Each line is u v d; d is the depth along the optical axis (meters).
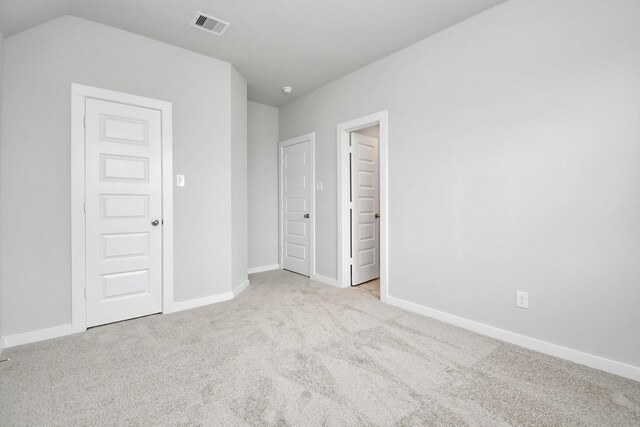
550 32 2.00
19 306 2.19
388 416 1.43
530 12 2.09
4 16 1.95
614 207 1.79
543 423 1.39
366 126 3.39
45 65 2.28
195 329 2.43
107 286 2.54
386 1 2.23
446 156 2.58
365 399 1.55
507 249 2.22
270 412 1.46
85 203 2.43
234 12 2.37
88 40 2.45
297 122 4.30
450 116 2.54
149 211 2.73
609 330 1.81
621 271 1.77
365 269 3.92
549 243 2.03
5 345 2.12
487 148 2.32
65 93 2.35
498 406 1.50
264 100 4.37
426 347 2.12
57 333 2.30
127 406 1.51
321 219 3.92
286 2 2.25
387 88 3.05
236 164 3.39
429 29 2.59
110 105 2.54
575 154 1.92
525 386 1.67
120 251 2.59
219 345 2.15
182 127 2.90
